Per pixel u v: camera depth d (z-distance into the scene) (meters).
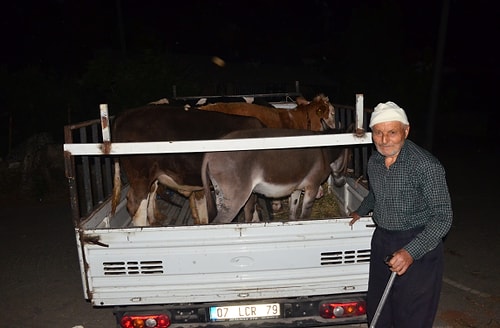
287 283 3.58
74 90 19.48
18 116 17.30
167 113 5.18
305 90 29.78
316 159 4.79
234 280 3.54
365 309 3.66
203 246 3.48
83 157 4.38
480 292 5.38
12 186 11.48
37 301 5.48
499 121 21.86
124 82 16.16
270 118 6.79
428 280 3.15
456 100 27.53
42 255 7.00
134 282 3.51
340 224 3.55
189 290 3.54
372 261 3.42
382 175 3.21
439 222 3.00
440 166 3.05
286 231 3.52
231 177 4.42
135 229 3.43
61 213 9.40
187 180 5.34
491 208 8.99
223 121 5.29
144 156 5.11
